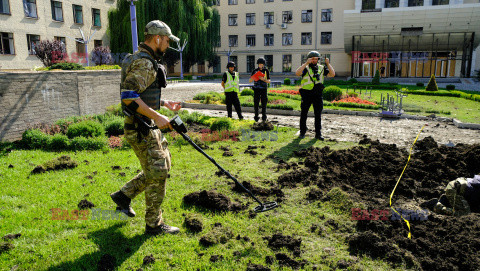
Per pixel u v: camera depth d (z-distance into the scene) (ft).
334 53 148.15
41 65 97.66
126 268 9.12
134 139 9.89
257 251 9.98
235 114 37.99
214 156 19.71
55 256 9.61
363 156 18.15
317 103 23.91
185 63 138.92
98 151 20.90
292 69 155.43
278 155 19.89
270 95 52.75
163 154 10.36
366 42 132.46
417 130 28.66
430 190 14.19
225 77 29.73
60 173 16.55
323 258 9.70
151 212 10.61
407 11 118.93
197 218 11.56
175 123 10.16
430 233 10.72
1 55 86.89
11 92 23.22
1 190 14.14
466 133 27.58
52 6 101.24
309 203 13.24
